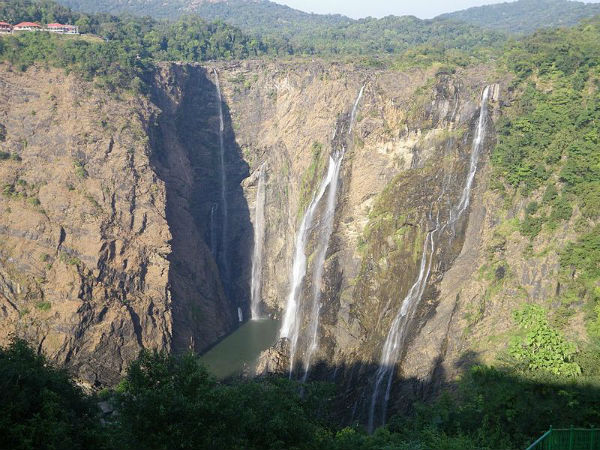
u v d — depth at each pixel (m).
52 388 29.81
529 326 31.08
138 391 25.69
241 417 25.30
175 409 23.91
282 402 28.48
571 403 25.66
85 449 26.39
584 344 31.95
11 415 24.95
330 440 28.31
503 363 31.58
